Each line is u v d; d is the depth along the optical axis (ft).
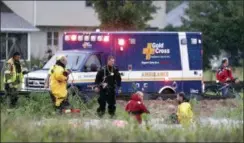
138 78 304.09
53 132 159.12
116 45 300.40
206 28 517.96
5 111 207.10
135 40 303.27
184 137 153.99
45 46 598.75
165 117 215.10
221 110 236.43
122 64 301.43
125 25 499.51
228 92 322.34
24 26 557.33
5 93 250.98
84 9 605.73
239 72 492.95
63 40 310.65
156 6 567.59
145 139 151.84
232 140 154.30
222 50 520.83
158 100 290.35
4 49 366.22
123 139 151.64
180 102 205.16
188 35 313.32
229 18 502.79
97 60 296.30
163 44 308.81
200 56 315.17
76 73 285.02
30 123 170.81
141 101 196.95
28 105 230.07
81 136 151.94
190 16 534.78
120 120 196.24
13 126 159.22
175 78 310.45
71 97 249.34
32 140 147.64
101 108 232.73
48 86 246.68
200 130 168.45
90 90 288.51
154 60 307.17
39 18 595.47
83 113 226.79
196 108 257.75
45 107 228.84
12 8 583.99
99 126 175.01
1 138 145.38
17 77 260.62
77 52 296.51
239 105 245.86
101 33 302.04
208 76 468.75
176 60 310.86
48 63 295.89
